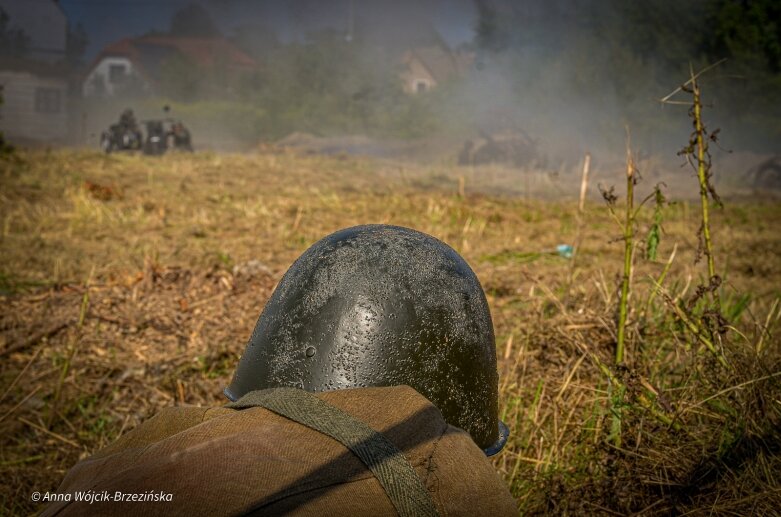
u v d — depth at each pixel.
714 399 2.77
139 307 5.12
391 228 1.82
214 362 4.31
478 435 1.74
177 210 9.34
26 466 3.25
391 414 1.37
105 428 3.60
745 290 5.61
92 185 10.06
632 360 3.06
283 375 1.69
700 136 3.03
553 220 9.73
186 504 1.16
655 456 2.61
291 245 7.33
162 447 1.29
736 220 10.49
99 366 4.20
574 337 3.24
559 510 2.61
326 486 1.20
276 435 1.28
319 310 1.68
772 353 3.10
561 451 2.86
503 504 1.30
